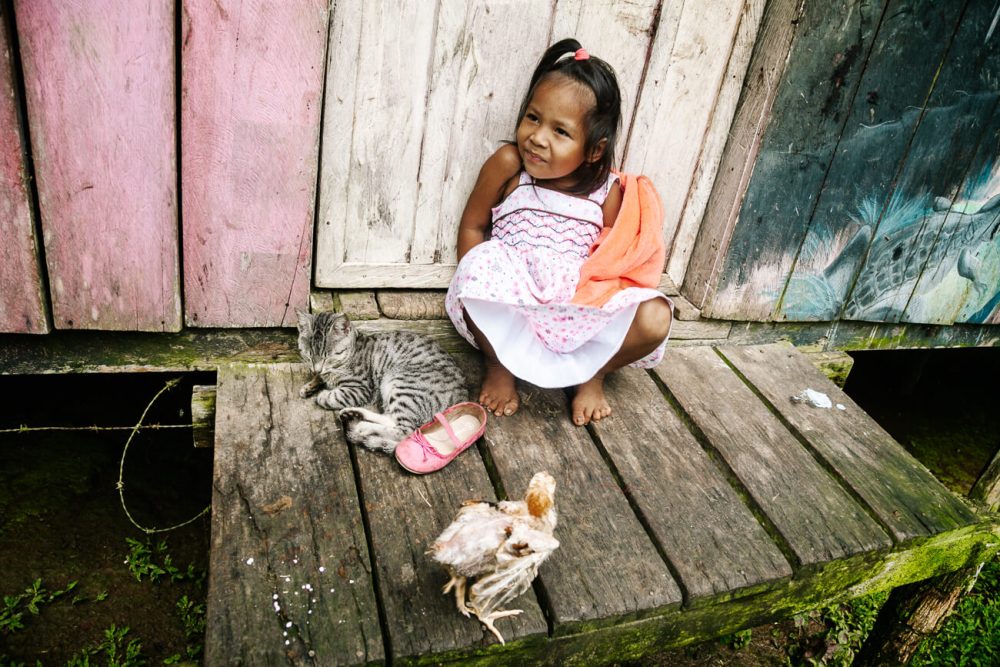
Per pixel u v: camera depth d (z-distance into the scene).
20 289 2.22
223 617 1.72
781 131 2.74
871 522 2.36
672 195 2.97
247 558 1.88
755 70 2.71
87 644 2.67
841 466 2.57
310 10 2.05
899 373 5.28
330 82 2.26
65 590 2.79
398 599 1.83
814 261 3.16
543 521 1.72
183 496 3.26
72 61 1.94
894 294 3.46
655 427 2.61
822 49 2.60
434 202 2.64
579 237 2.49
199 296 2.46
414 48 2.29
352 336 2.50
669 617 2.04
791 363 3.17
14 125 1.97
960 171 3.15
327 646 1.70
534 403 2.62
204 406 2.53
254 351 2.67
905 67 2.76
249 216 2.35
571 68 2.17
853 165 2.93
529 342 2.48
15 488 3.05
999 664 3.40
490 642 1.78
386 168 2.49
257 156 2.24
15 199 2.08
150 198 2.20
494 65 2.41
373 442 2.27
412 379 2.51
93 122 2.04
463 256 2.59
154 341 2.53
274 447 2.24
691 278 3.18
